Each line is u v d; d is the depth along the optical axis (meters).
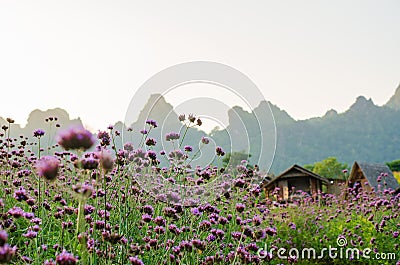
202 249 3.78
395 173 28.62
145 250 4.11
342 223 9.66
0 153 6.57
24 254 3.84
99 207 4.51
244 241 4.73
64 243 4.14
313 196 13.34
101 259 3.30
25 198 3.95
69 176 6.19
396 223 8.54
